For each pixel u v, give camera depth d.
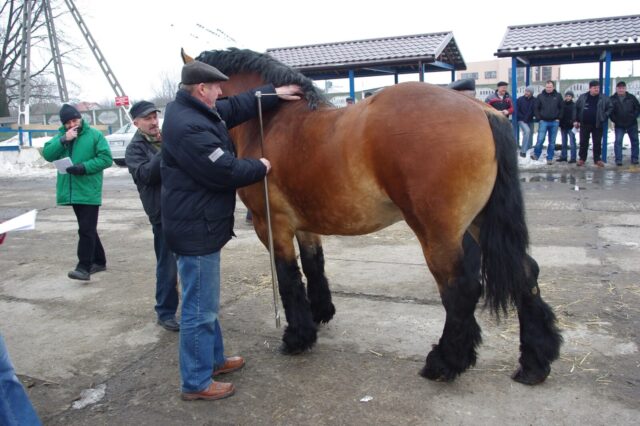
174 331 4.14
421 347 3.59
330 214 3.11
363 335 3.84
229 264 5.87
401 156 2.74
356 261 5.71
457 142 2.67
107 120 28.44
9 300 5.05
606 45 11.20
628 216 7.00
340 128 2.96
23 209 10.10
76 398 3.22
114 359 3.71
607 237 6.02
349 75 13.59
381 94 2.93
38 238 7.71
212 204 2.91
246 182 2.94
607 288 4.43
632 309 3.98
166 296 4.15
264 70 3.57
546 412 2.76
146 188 4.01
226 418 2.91
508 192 2.78
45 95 35.53
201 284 2.97
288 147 3.19
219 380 3.32
